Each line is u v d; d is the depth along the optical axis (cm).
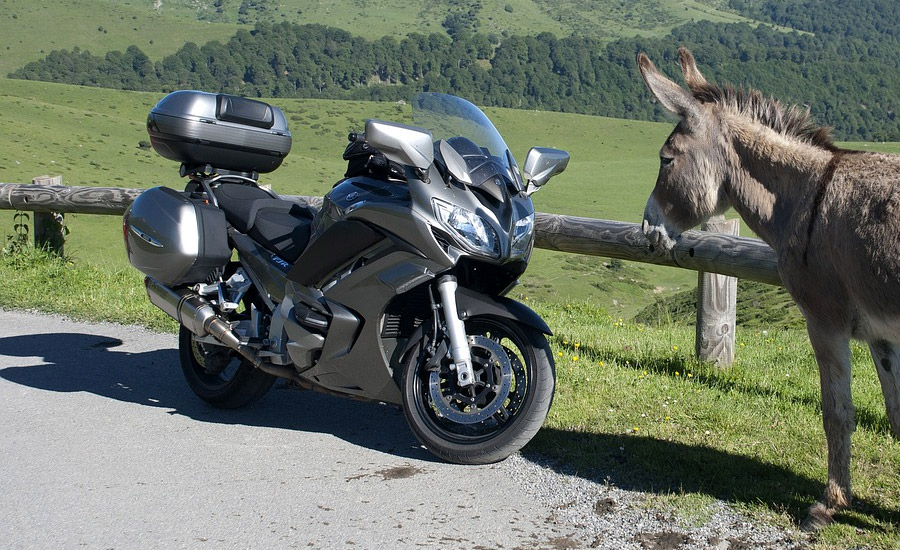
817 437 461
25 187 904
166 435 467
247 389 502
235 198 517
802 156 380
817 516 355
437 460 434
